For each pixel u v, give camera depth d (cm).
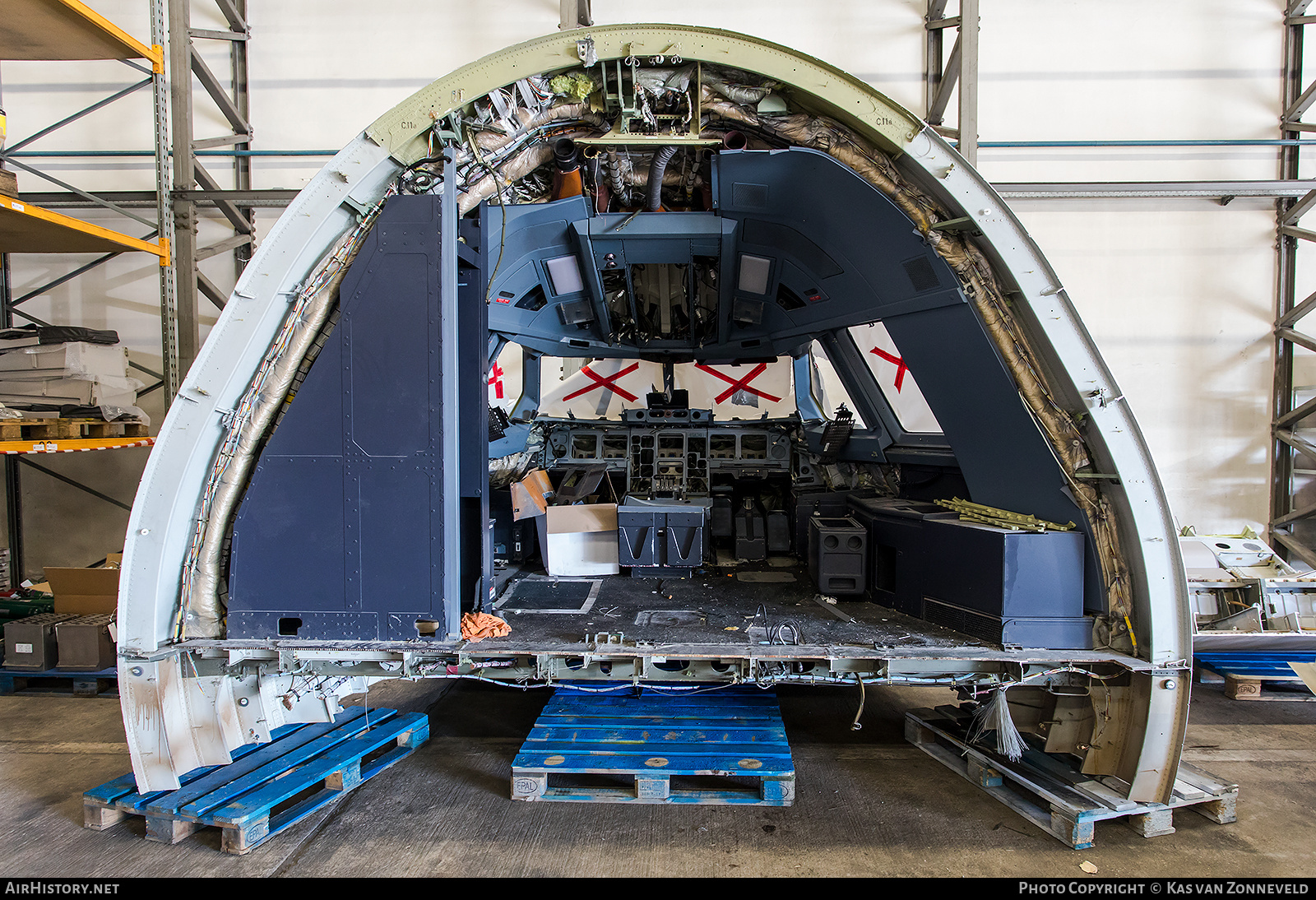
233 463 303
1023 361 302
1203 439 650
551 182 390
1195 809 308
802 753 363
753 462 548
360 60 656
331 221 300
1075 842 274
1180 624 284
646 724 348
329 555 298
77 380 489
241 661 298
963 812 304
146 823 288
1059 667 291
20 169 651
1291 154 632
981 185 292
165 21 609
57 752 368
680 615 350
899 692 455
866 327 534
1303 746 377
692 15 645
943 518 340
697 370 693
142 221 563
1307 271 632
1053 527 310
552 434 573
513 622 337
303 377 310
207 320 667
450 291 296
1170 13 632
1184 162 638
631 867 263
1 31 474
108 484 671
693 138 308
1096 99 641
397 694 452
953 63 582
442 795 319
